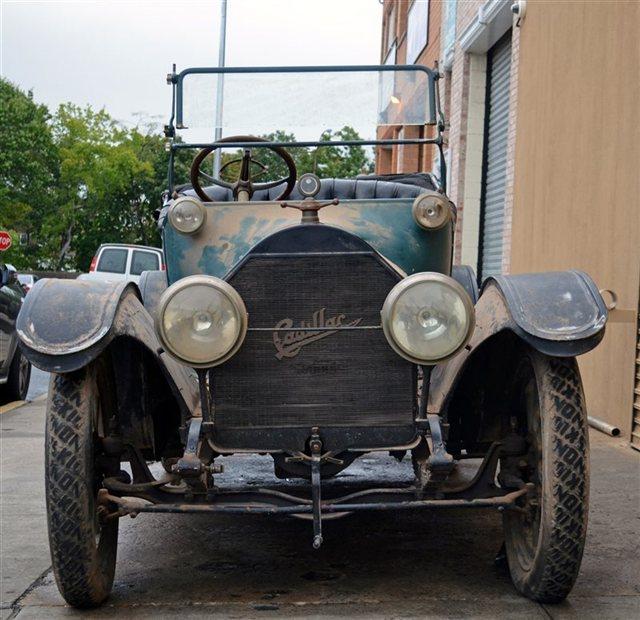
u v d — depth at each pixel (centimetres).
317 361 340
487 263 1266
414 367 340
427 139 494
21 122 5606
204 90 497
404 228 424
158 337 325
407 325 321
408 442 341
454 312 320
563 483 323
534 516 350
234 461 568
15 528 480
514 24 1016
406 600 359
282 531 470
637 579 380
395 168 1619
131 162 5591
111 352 371
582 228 766
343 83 500
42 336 327
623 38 684
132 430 380
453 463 329
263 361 340
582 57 777
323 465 347
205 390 335
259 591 375
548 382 333
